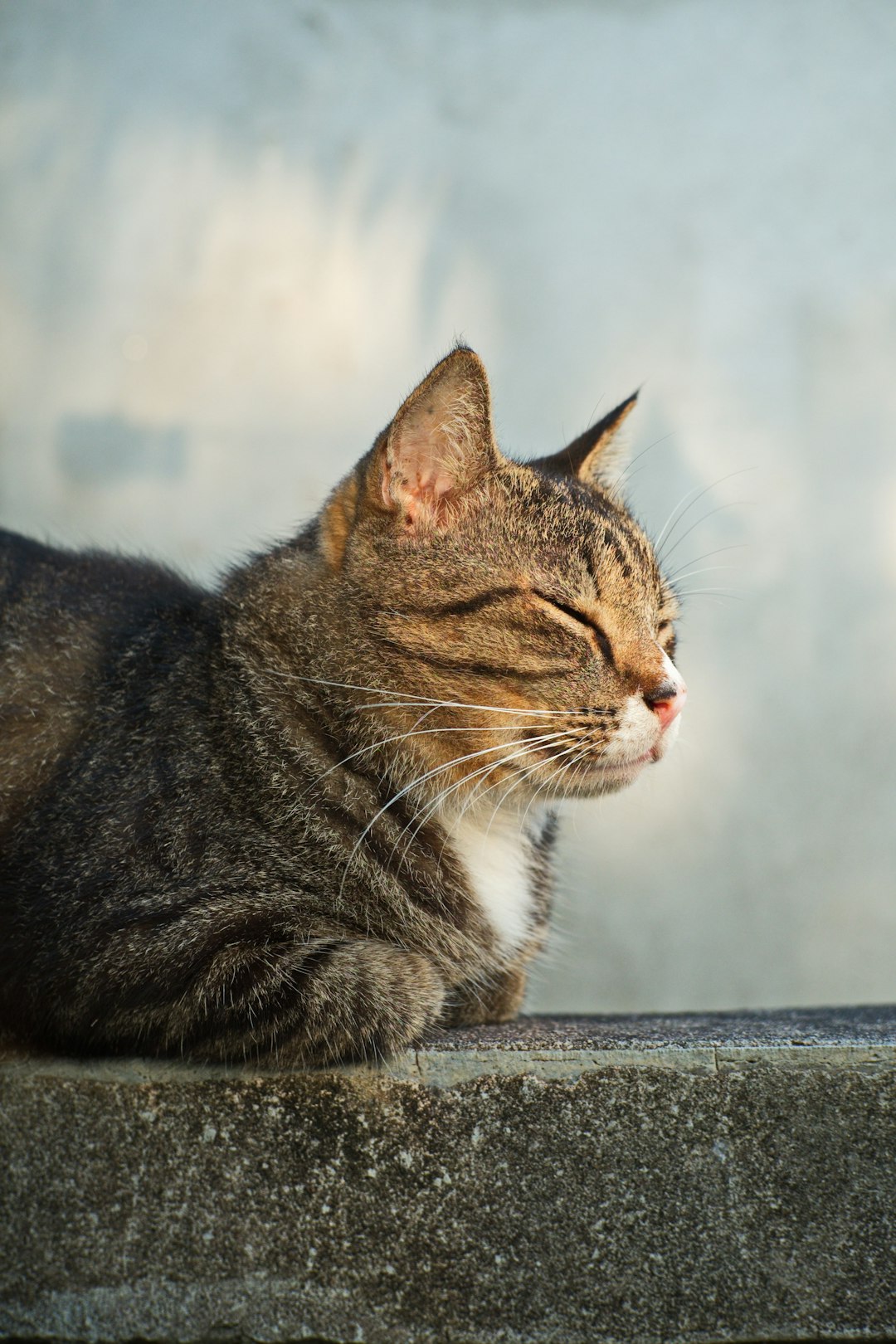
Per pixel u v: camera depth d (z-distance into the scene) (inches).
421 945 40.5
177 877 39.3
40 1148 38.4
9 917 39.5
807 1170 38.3
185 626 41.6
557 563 40.9
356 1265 38.2
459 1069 38.4
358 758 40.4
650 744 41.1
